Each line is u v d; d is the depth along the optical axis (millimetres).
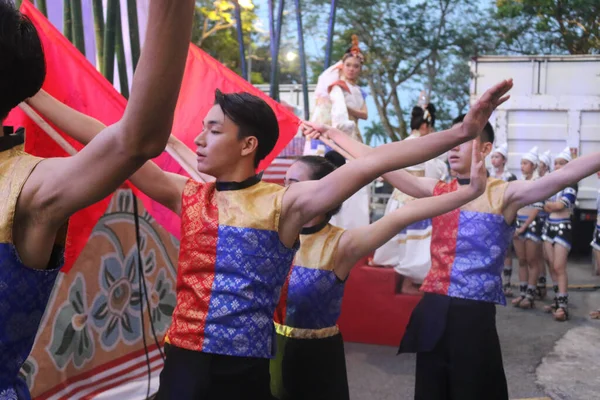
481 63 10789
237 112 1964
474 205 2910
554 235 6426
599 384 4363
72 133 1783
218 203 1950
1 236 1083
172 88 1039
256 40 20188
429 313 2857
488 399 2758
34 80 1160
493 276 2836
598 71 10352
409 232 5082
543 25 18531
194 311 1885
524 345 5328
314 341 2428
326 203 1812
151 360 3771
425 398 2846
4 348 1108
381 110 20000
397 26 19172
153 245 3863
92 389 3344
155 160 2967
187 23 1013
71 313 3264
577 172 2730
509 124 10711
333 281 2430
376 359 4727
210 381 1825
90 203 1126
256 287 1870
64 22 3752
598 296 7480
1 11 1115
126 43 3807
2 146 1148
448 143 1632
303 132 2760
